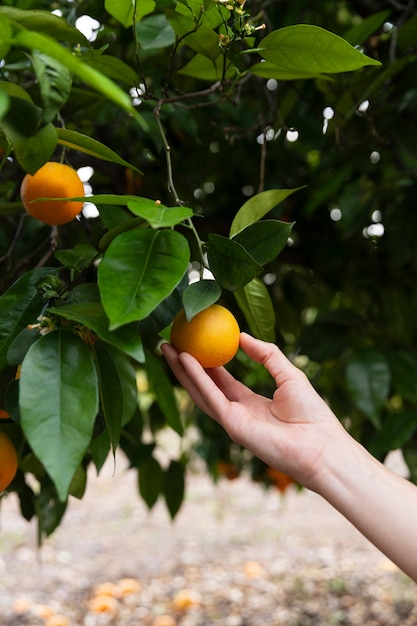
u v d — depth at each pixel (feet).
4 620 8.66
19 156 2.04
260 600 9.54
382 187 4.61
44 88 1.93
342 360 4.56
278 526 13.66
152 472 4.55
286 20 4.42
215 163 5.16
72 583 10.41
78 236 4.24
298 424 2.52
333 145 4.42
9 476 2.29
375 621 8.56
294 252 5.43
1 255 4.00
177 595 9.50
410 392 3.93
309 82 4.31
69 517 14.44
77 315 2.00
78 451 1.88
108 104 3.87
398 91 3.90
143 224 2.23
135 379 2.76
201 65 2.93
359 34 3.54
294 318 6.12
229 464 7.35
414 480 4.11
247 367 6.23
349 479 2.47
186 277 2.33
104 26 3.79
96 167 4.13
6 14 2.22
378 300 4.97
